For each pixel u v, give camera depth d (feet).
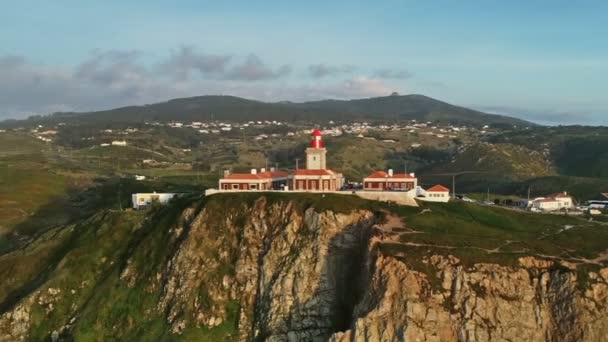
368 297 313.53
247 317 360.28
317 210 374.43
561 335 288.51
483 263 306.14
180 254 387.75
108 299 388.37
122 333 368.68
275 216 388.16
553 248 322.55
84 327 374.43
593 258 310.65
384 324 298.76
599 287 290.35
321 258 359.25
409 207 394.11
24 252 478.18
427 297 301.84
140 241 423.64
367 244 339.98
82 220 509.76
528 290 299.58
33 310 398.83
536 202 524.11
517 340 290.56
